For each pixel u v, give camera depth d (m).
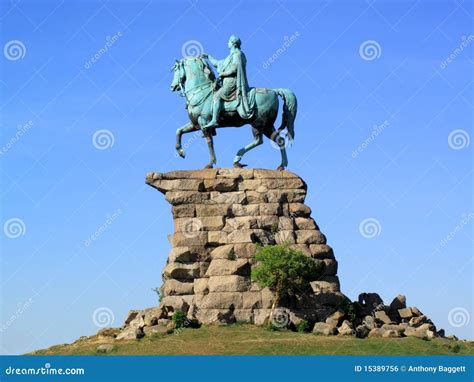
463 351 55.25
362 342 55.34
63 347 57.41
